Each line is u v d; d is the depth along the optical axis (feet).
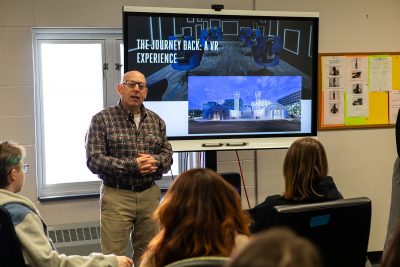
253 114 11.66
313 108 12.09
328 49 13.44
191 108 11.28
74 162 12.37
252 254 2.34
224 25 11.35
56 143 12.24
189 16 11.14
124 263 7.22
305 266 2.28
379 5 13.71
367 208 6.42
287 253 2.31
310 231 6.23
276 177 13.38
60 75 12.14
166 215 4.84
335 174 13.70
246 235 4.96
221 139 11.50
